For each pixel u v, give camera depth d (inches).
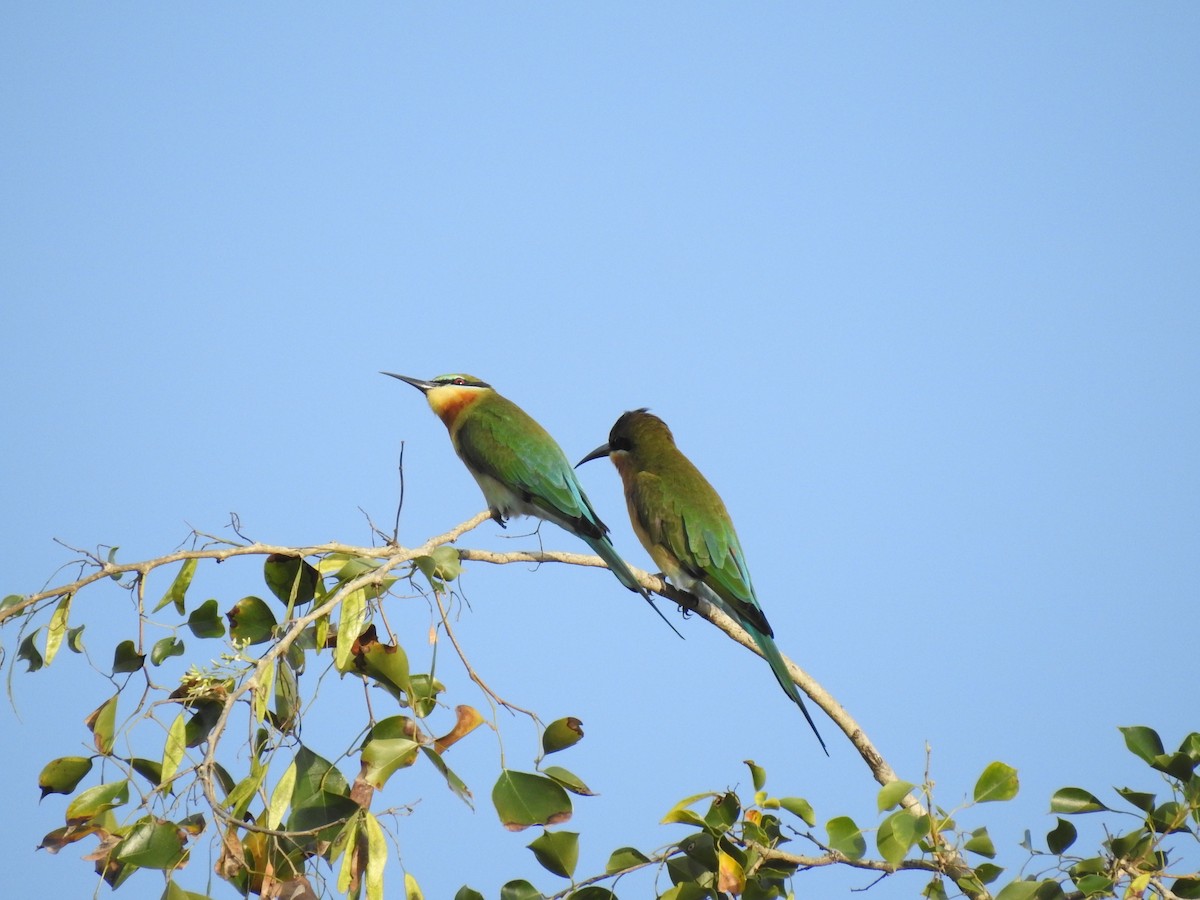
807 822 363.9
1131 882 346.9
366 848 305.6
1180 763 366.3
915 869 374.0
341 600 350.3
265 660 324.2
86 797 315.9
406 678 349.7
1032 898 350.6
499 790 335.3
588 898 349.7
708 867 358.3
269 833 288.8
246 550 375.2
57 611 352.5
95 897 304.0
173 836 294.7
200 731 335.6
